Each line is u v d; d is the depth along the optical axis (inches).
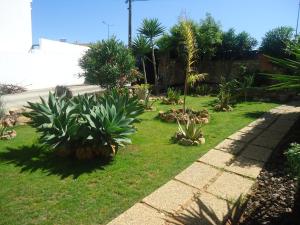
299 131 274.8
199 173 184.1
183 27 353.1
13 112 358.9
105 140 208.2
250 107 427.5
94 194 157.2
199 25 644.1
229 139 257.8
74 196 155.2
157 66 732.7
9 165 197.5
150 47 600.1
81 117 218.4
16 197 154.4
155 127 310.5
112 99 243.4
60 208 143.3
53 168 192.9
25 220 133.3
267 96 502.0
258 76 554.6
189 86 617.6
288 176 174.1
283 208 138.6
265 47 617.6
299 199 144.4
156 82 617.0
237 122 325.4
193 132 249.1
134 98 253.6
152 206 144.7
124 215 136.8
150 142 252.7
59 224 130.1
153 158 211.5
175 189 162.6
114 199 151.9
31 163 201.3
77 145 214.1
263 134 271.0
